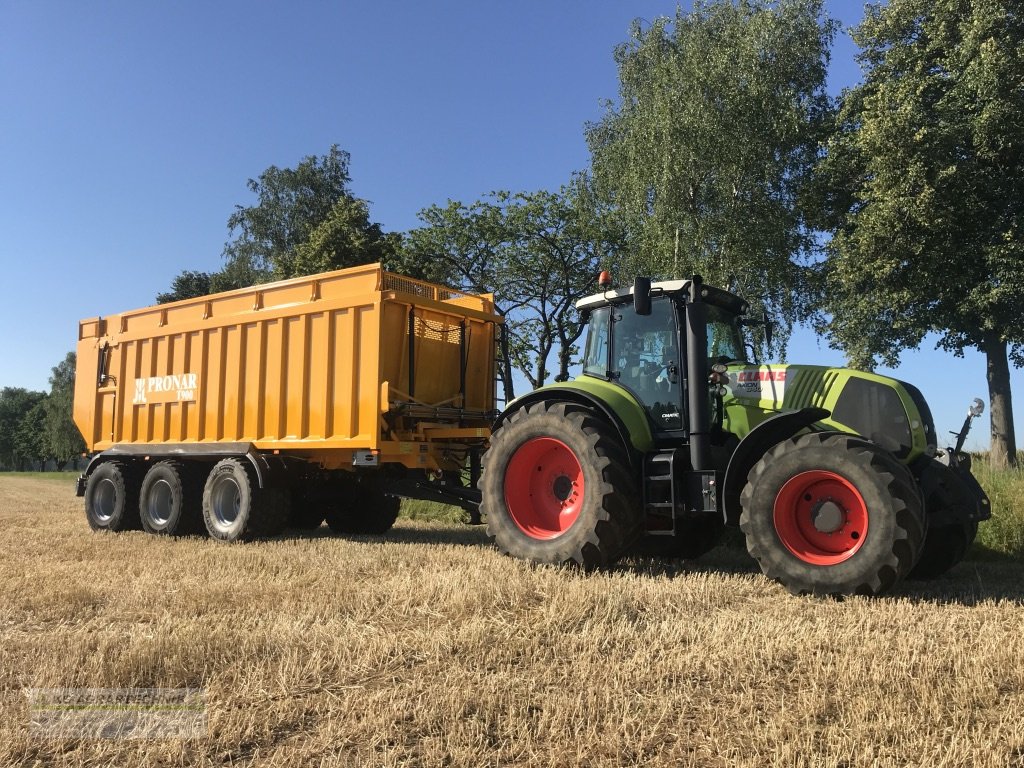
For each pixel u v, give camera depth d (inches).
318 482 384.2
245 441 370.6
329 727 121.0
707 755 111.4
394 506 404.8
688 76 769.6
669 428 259.3
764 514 220.4
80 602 216.1
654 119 780.6
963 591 229.3
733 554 315.0
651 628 170.7
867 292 774.5
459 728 120.3
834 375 243.3
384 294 333.4
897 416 233.0
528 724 122.3
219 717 125.7
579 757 109.4
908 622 179.3
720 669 144.0
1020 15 690.2
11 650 168.9
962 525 255.1
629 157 816.3
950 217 695.7
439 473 352.2
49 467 4082.2
